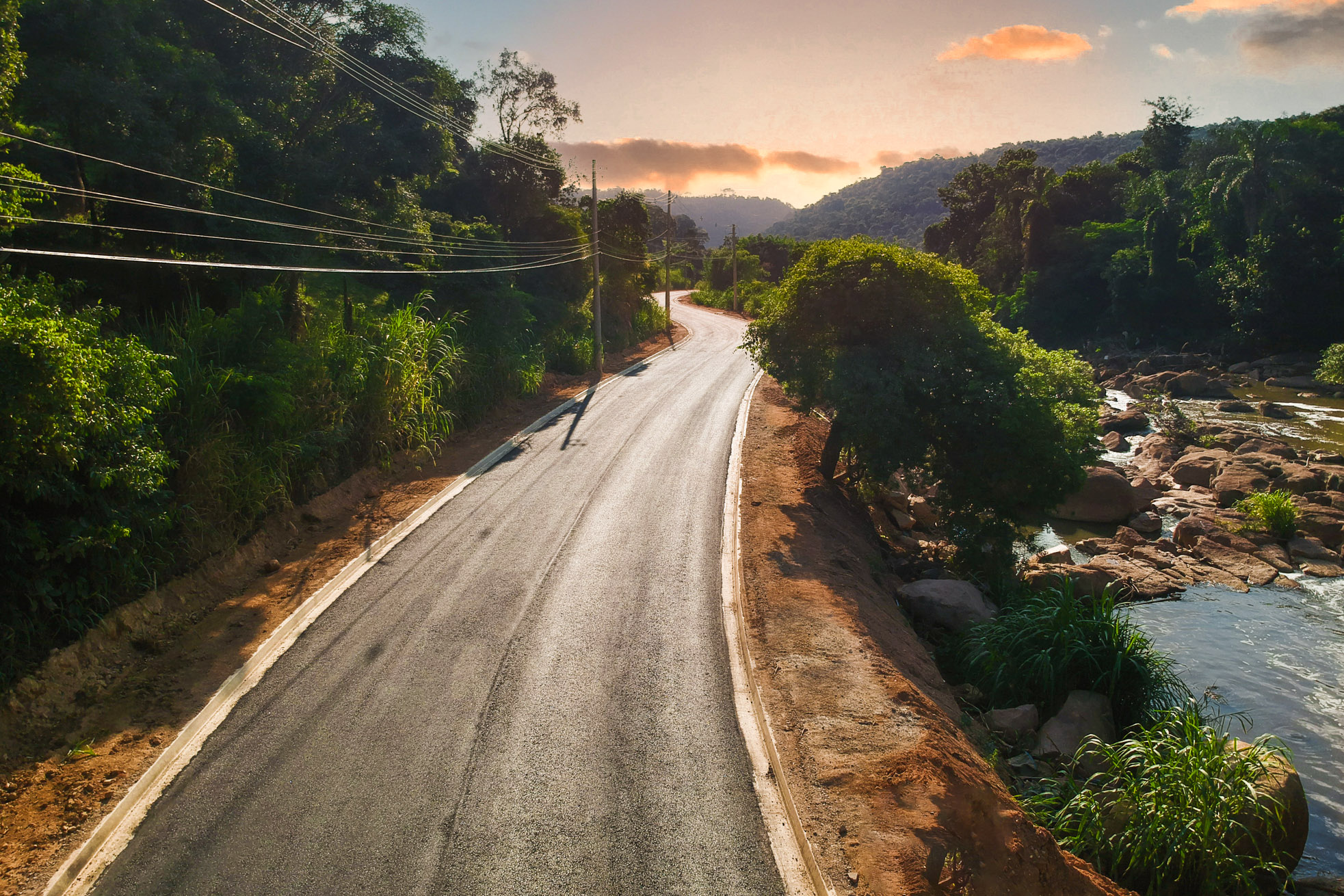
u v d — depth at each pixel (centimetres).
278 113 2405
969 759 911
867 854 723
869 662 1106
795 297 2058
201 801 792
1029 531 2392
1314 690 1498
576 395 3225
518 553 1505
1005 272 8600
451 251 3009
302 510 1592
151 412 1090
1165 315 6819
